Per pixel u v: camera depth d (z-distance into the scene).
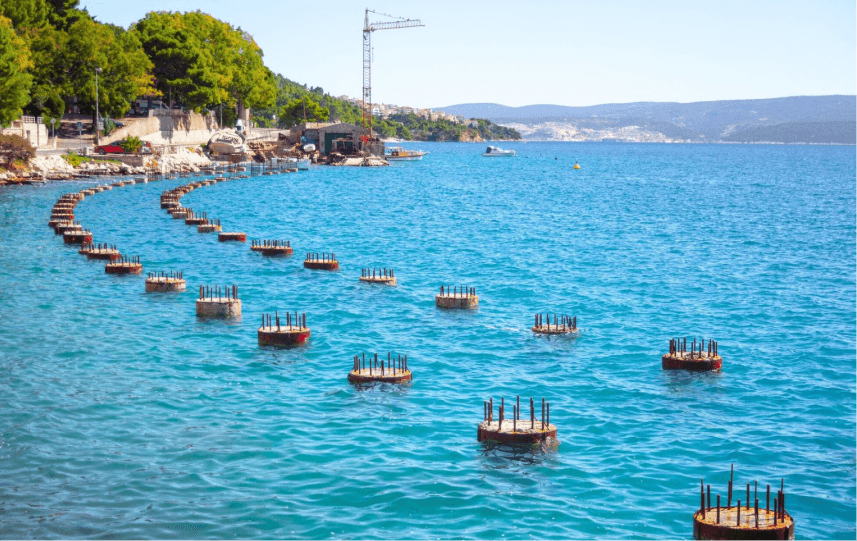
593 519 23.81
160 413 31.58
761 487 26.12
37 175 139.50
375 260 70.25
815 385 36.44
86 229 86.44
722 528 22.12
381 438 29.47
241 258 68.69
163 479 25.89
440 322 47.34
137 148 170.25
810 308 52.88
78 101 178.50
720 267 69.38
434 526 23.31
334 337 43.50
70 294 52.56
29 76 135.12
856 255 77.69
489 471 26.86
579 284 60.41
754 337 45.25
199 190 140.50
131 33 197.50
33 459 27.08
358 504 24.48
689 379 37.16
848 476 26.98
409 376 36.09
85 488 25.19
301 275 61.22
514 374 37.62
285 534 22.75
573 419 31.91
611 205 131.50
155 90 198.75
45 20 167.88
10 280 56.69
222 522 23.31
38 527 22.80
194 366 37.81
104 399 32.94
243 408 32.34
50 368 36.88
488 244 81.69
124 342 41.50
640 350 42.06
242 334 43.78
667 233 93.69
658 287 59.66
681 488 25.94
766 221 108.50
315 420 31.16
